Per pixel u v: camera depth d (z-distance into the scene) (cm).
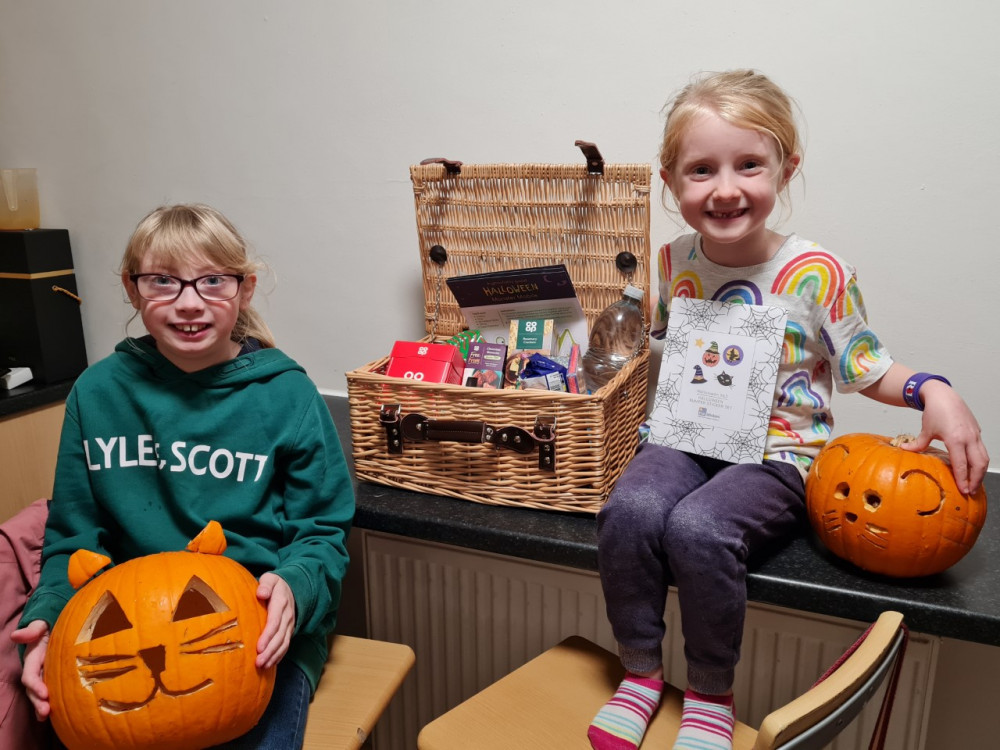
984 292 122
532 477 113
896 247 125
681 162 102
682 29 126
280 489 109
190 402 103
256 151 158
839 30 119
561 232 130
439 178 134
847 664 76
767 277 108
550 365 122
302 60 150
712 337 109
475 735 98
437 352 122
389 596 145
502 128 141
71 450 104
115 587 83
